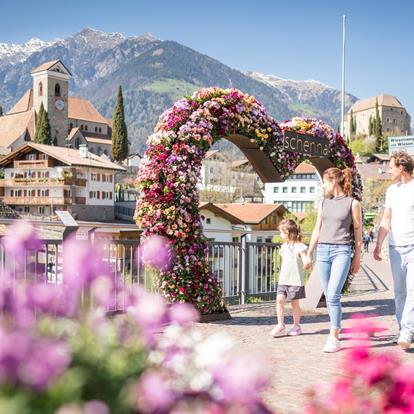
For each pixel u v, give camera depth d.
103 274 2.61
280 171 10.55
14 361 1.86
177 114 8.99
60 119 149.00
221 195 122.19
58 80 148.62
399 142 22.23
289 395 4.80
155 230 8.65
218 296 9.16
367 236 48.41
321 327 8.70
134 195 108.75
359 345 2.81
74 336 2.38
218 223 48.84
